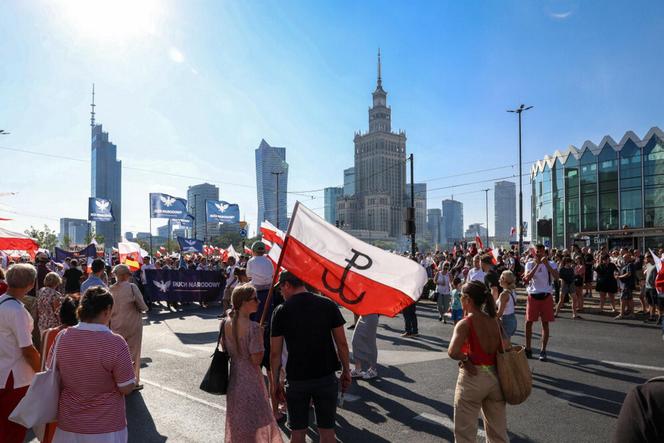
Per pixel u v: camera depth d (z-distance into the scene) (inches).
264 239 391.2
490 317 162.2
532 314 343.9
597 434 206.1
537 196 2052.2
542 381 287.3
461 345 158.6
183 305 766.5
